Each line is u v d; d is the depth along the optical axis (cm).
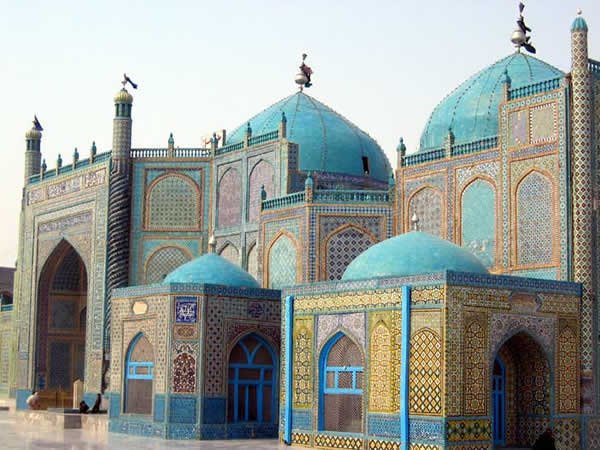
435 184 1836
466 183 1764
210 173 2391
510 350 1489
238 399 1727
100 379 2355
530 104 1634
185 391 1677
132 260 2408
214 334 1700
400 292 1374
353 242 1959
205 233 2375
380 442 1374
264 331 1759
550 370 1449
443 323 1315
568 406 1466
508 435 1481
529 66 1964
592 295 1505
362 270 1495
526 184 1628
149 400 1730
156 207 2411
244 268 2247
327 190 1989
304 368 1524
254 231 2227
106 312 2378
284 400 1551
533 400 1467
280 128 2212
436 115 2033
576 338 1487
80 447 1509
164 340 1695
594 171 1545
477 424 1325
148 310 1742
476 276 1356
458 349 1320
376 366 1399
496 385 1483
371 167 2420
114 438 1683
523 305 1416
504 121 1681
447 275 1320
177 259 2381
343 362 1466
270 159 2217
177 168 2409
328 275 1955
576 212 1528
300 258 1981
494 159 1708
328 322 1488
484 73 2016
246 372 1745
